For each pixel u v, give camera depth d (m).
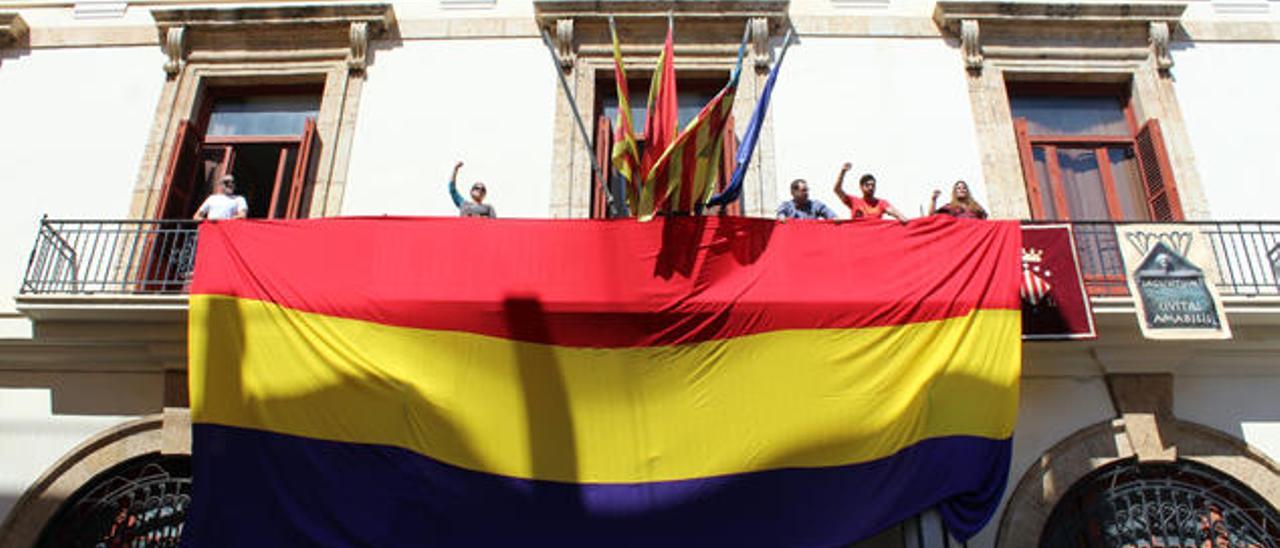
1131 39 9.05
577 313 6.29
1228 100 8.73
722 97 6.61
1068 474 6.93
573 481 5.89
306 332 6.28
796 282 6.42
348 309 6.33
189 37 9.11
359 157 8.50
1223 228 7.96
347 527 5.75
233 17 8.98
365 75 8.92
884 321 6.31
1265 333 7.22
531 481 5.89
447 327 6.27
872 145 8.48
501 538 5.73
